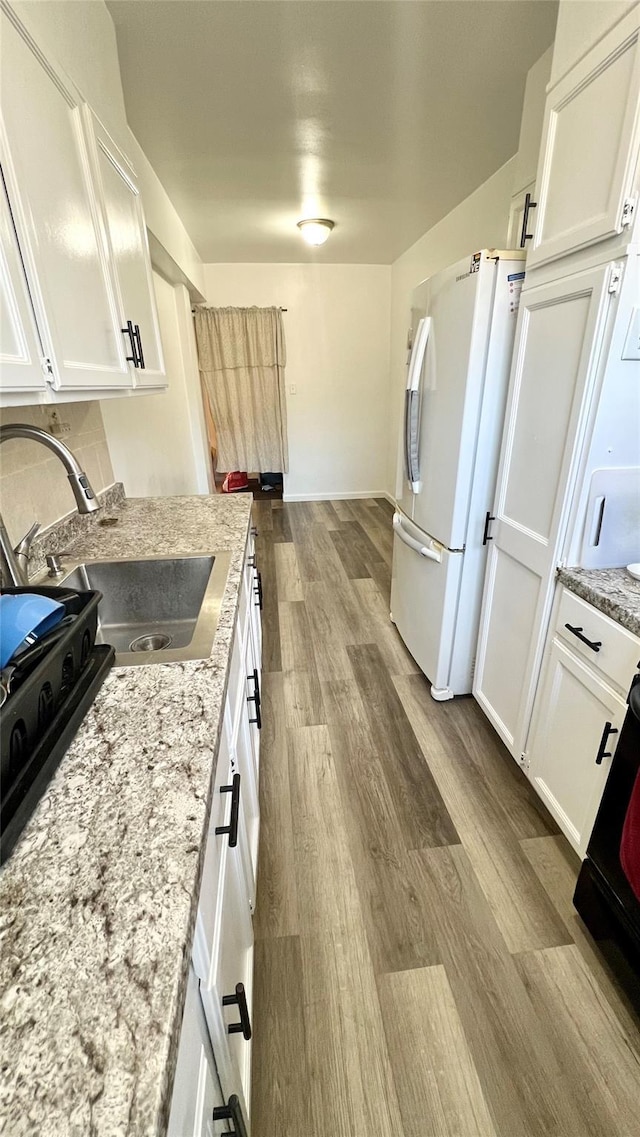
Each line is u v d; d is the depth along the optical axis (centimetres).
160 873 50
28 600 71
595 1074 98
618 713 112
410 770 178
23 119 81
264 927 126
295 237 388
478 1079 98
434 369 191
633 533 130
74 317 100
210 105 201
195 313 474
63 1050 37
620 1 100
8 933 45
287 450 541
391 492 556
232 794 80
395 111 208
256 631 192
